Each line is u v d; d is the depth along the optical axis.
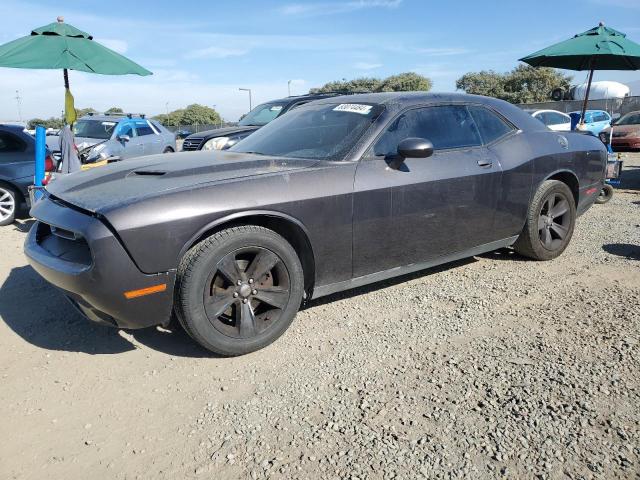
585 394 2.57
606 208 7.48
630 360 2.89
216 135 8.91
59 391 2.71
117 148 11.89
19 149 7.12
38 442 2.31
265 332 3.08
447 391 2.64
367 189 3.37
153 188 2.85
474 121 4.21
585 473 2.05
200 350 3.14
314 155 3.53
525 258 4.87
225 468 2.13
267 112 9.71
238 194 2.92
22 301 3.95
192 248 2.84
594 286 4.10
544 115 15.68
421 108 3.88
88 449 2.26
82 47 7.07
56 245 3.05
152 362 3.01
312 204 3.15
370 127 3.57
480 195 4.01
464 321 3.49
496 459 2.14
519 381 2.71
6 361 3.03
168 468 2.14
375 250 3.50
